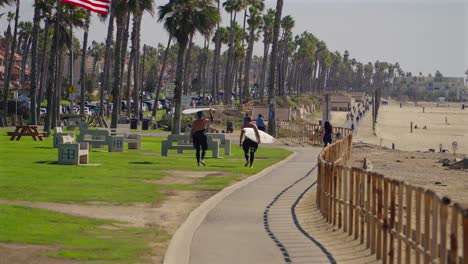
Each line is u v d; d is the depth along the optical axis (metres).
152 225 19.66
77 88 97.62
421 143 121.50
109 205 22.98
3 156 39.97
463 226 10.24
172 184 29.64
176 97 64.19
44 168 33.53
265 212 22.48
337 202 20.20
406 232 13.66
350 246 17.39
